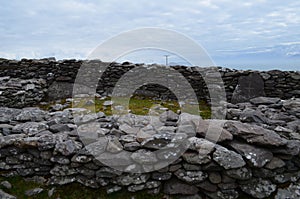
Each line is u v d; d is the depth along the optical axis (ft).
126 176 12.26
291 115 17.72
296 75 28.78
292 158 12.52
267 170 12.00
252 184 12.08
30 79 31.63
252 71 29.94
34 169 13.30
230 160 11.50
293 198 11.87
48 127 15.07
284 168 12.37
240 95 29.25
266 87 29.60
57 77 32.65
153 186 12.28
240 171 11.64
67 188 12.78
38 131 14.35
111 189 12.38
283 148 12.29
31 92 28.81
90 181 12.56
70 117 17.48
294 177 12.49
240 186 12.05
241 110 18.54
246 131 12.64
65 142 12.71
